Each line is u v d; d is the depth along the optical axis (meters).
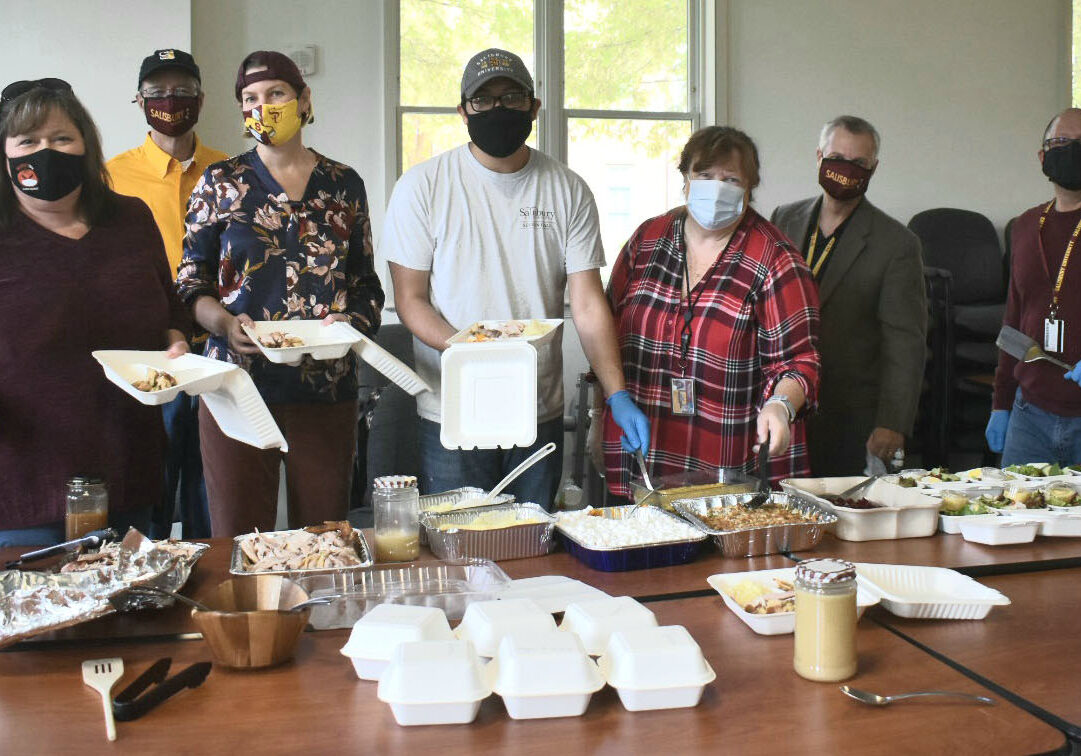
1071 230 3.06
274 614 1.43
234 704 1.35
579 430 4.54
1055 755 1.20
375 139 5.26
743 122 5.72
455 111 5.40
